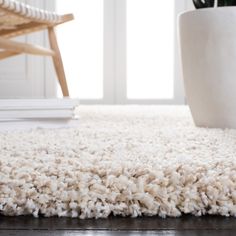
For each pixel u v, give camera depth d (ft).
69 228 1.31
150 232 1.29
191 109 3.24
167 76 7.72
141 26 7.68
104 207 1.40
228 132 2.75
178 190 1.45
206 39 2.91
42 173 1.54
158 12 7.66
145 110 5.41
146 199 1.41
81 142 2.24
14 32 4.38
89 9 7.58
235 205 1.42
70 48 7.58
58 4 7.54
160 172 1.51
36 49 4.28
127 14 7.65
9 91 7.63
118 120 3.78
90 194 1.42
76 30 7.57
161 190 1.43
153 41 7.70
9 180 1.45
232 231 1.30
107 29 7.60
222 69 2.88
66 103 3.04
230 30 2.82
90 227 1.32
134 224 1.35
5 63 7.58
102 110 5.38
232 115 2.97
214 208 1.42
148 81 7.73
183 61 3.14
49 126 3.00
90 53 7.62
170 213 1.41
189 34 3.01
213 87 2.95
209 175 1.51
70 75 7.61
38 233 1.27
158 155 1.85
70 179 1.47
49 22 4.32
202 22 2.91
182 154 1.87
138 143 2.21
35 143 2.21
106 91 7.66
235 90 2.90
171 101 7.68
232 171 1.56
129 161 1.69
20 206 1.42
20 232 1.28
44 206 1.42
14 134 2.58
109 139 2.40
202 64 2.96
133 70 7.74
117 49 7.64
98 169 1.56
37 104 2.92
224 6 2.95
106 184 1.45
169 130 2.89
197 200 1.44
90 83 7.66
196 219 1.40
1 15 3.58
